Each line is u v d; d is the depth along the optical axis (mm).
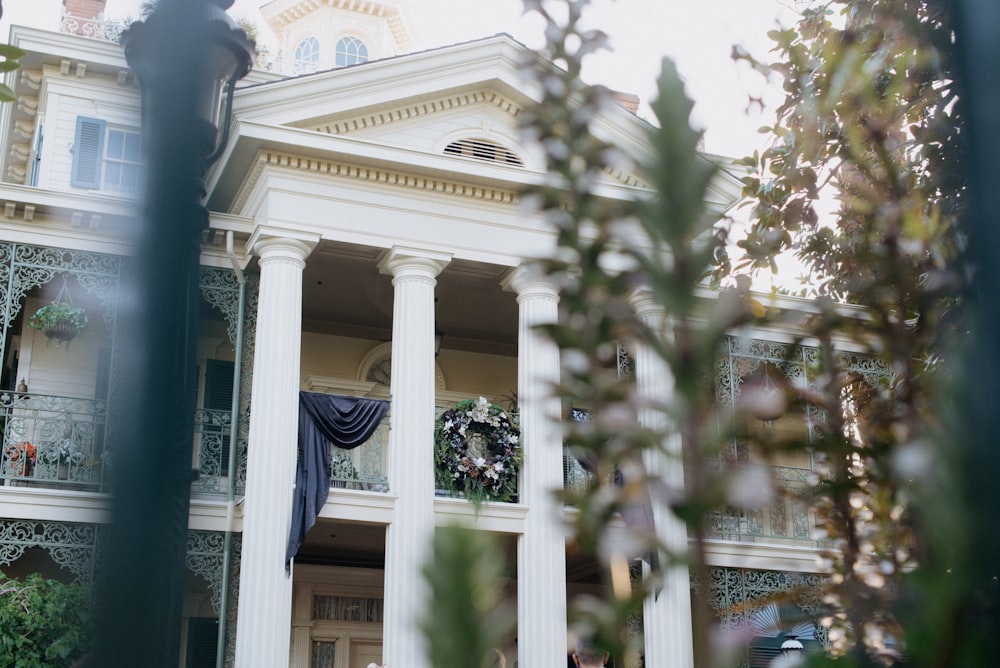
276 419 15555
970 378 1113
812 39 4578
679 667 15742
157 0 2217
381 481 16422
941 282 1453
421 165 16828
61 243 15969
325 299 20219
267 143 16281
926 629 966
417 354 16578
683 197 1083
